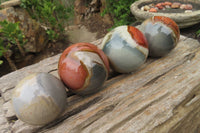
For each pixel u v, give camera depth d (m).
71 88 0.39
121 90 0.43
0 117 0.42
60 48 0.90
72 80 0.38
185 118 0.41
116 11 0.90
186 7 0.72
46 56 0.82
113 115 0.40
